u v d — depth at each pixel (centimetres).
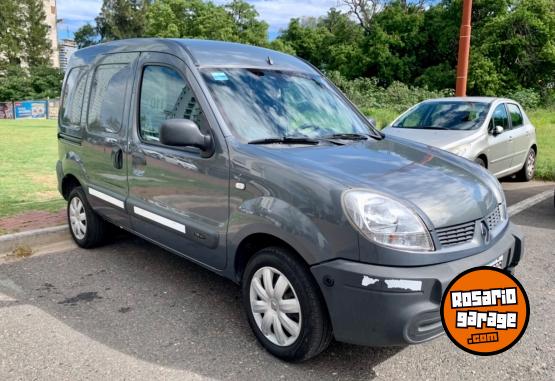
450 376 310
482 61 3528
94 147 482
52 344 341
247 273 337
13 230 560
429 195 299
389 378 308
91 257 516
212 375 308
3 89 5691
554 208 745
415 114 882
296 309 306
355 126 430
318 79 459
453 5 4003
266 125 369
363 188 290
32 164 1098
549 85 3678
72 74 555
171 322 376
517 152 908
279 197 308
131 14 7831
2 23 6544
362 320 277
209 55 395
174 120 339
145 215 416
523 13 3450
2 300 411
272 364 321
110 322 375
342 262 279
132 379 302
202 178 357
